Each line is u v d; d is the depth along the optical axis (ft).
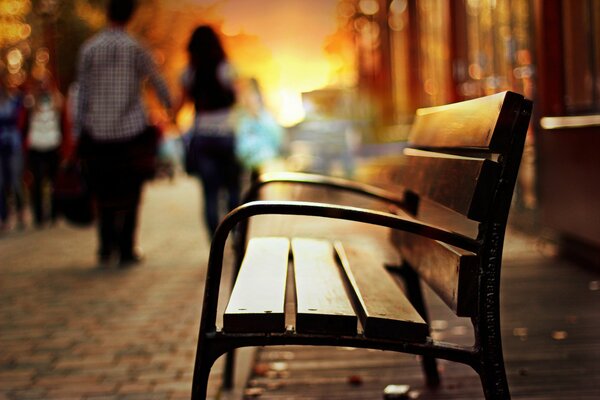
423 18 49.29
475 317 7.56
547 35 23.66
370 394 11.71
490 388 7.46
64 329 16.84
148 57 25.52
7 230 37.81
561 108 23.77
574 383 11.90
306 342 7.38
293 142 67.67
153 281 22.18
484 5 34.27
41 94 38.60
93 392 12.51
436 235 7.69
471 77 36.91
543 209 24.72
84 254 28.37
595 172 19.90
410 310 7.88
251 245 11.37
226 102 25.82
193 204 52.29
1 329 17.08
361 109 74.02
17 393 12.59
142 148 25.58
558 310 16.56
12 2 66.18
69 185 28.22
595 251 20.76
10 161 38.37
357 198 45.68
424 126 11.35
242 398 11.62
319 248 11.37
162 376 13.23
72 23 70.33
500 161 7.54
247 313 7.43
